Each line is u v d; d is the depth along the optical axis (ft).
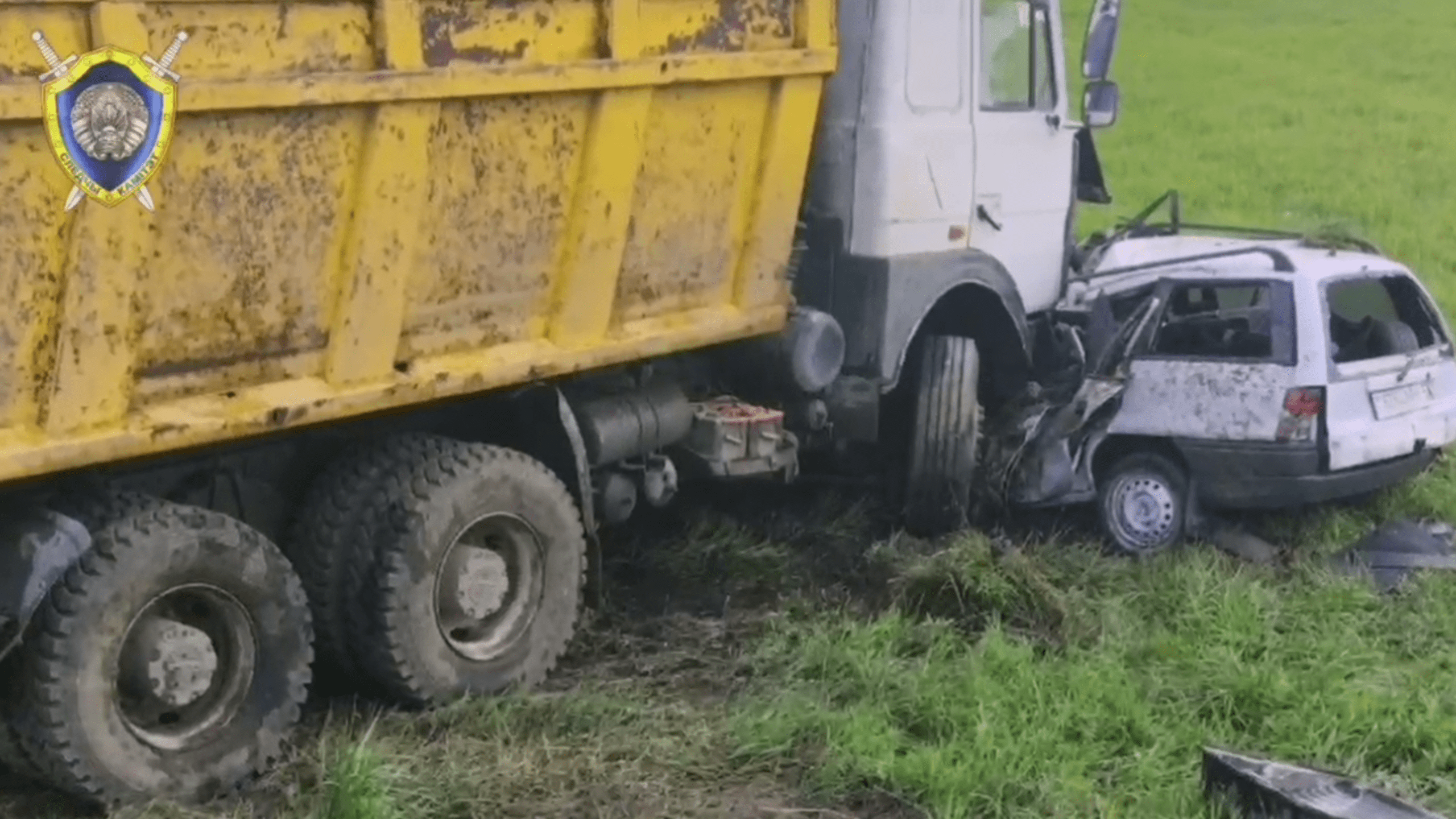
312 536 20.29
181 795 18.11
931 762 18.81
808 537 27.71
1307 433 26.58
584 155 20.95
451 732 20.02
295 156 17.93
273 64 17.48
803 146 23.98
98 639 17.31
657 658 22.79
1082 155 31.65
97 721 17.39
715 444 24.57
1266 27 60.90
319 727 20.20
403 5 18.48
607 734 19.95
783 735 19.69
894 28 25.67
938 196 26.78
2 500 17.51
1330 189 47.47
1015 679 21.17
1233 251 28.55
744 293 23.80
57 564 16.87
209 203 17.29
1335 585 25.02
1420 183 48.19
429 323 19.75
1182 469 27.37
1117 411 27.50
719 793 18.76
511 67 19.61
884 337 25.94
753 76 22.71
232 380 17.93
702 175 22.68
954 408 27.17
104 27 15.98
